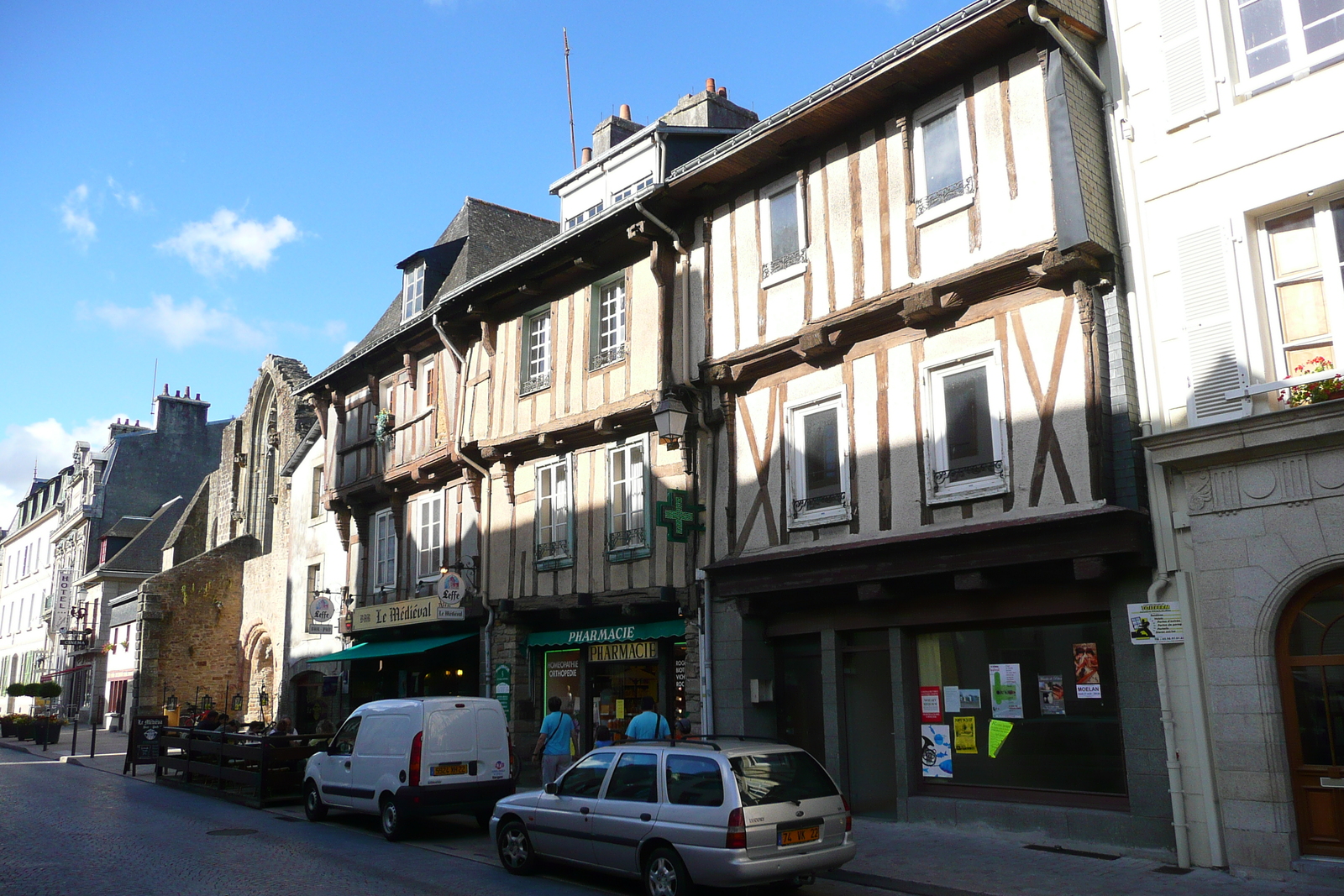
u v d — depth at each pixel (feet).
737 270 45.29
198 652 105.81
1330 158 28.76
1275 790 27.53
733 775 25.53
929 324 37.45
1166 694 29.99
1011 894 26.18
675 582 46.44
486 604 56.29
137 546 140.46
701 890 27.14
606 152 56.44
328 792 42.04
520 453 56.54
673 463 47.70
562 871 31.42
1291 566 27.86
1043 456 33.35
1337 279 28.76
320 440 84.38
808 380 41.96
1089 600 32.55
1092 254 32.55
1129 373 32.27
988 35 35.06
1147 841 30.17
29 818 43.83
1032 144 34.65
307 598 82.84
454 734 38.83
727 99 59.82
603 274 52.85
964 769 36.14
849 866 30.04
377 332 74.79
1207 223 31.04
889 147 39.50
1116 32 34.24
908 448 37.58
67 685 142.72
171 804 49.49
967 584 34.45
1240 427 28.71
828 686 40.22
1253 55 31.01
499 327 59.41
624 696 50.90
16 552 193.16
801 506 41.32
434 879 30.09
